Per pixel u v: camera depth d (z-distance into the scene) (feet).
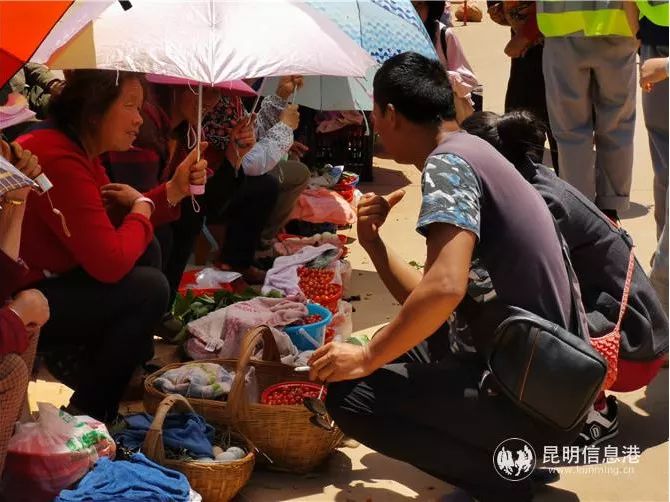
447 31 21.01
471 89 21.20
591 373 10.38
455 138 10.69
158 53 11.02
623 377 13.32
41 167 11.52
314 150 23.99
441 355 12.55
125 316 12.21
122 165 14.82
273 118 18.10
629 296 13.05
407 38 15.30
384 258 12.18
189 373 12.66
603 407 13.33
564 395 10.47
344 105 18.12
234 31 11.30
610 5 18.84
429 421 10.96
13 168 9.34
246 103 20.15
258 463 12.28
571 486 12.21
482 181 10.43
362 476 12.30
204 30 11.27
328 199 20.57
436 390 10.85
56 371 13.20
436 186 10.18
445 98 10.82
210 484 10.96
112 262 11.76
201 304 15.94
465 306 10.94
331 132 25.61
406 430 11.02
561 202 12.80
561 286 10.80
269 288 16.29
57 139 11.76
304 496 11.74
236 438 11.85
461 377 10.91
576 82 19.83
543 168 13.17
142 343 12.32
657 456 12.98
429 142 10.85
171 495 10.14
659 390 14.85
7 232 10.16
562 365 10.38
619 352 13.00
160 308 12.37
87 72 11.79
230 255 18.48
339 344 10.68
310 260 17.25
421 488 12.05
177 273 15.97
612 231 13.10
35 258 11.92
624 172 20.66
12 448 10.32
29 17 9.52
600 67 19.58
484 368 10.93
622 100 20.04
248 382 12.76
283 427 11.82
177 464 10.94
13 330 9.57
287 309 14.89
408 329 10.09
